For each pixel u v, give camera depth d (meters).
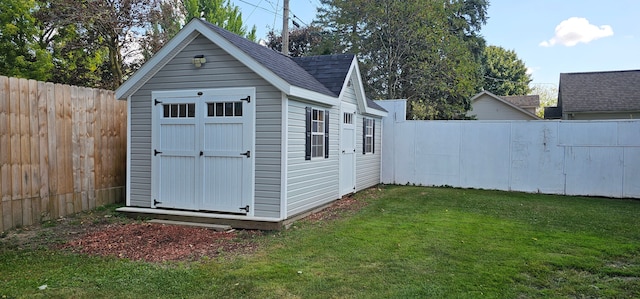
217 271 3.96
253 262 4.29
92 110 7.20
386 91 20.14
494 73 38.78
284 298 3.31
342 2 20.39
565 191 10.09
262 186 6.26
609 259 4.47
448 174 11.41
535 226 6.15
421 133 11.70
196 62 6.54
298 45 24.84
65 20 12.98
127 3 13.94
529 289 3.54
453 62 19.39
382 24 19.30
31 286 3.51
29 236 5.36
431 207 7.93
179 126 6.75
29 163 5.94
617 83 17.06
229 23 24.48
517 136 10.57
